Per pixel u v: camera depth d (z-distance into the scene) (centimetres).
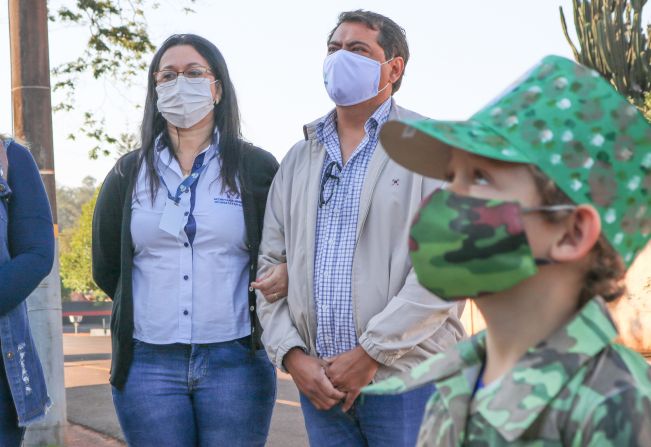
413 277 299
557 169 134
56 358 664
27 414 302
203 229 338
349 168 320
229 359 336
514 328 138
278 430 758
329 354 313
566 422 127
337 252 312
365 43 326
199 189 344
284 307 329
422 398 301
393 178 307
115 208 355
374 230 307
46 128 681
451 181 152
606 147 135
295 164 336
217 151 350
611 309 147
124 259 343
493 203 133
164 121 360
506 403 131
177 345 334
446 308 298
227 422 333
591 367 129
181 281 337
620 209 136
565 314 137
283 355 317
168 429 332
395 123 156
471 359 147
